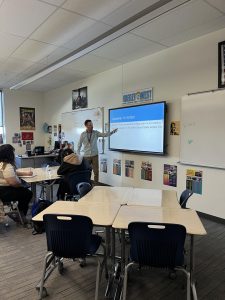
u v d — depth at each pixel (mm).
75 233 1877
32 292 2148
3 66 5414
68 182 3750
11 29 3490
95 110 6133
